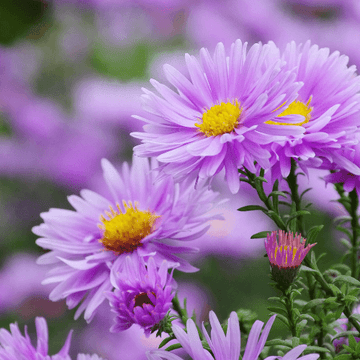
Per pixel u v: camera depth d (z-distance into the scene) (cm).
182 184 63
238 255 110
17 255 120
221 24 129
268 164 58
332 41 121
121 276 60
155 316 58
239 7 129
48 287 114
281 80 59
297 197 61
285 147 59
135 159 64
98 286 62
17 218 128
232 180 59
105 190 126
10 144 128
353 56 119
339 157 59
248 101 60
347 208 62
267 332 58
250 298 111
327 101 60
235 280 112
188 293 108
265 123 59
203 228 62
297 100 61
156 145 60
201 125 60
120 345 106
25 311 113
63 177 125
